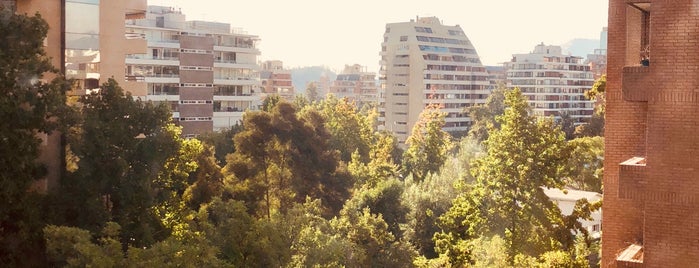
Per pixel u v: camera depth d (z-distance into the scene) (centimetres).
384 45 16825
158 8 10994
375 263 4522
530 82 17988
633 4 1619
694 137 1408
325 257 3120
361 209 5491
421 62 16212
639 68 1448
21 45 2605
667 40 1425
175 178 3356
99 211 2780
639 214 1664
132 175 2877
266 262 2738
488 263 3444
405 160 8744
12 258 2612
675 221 1434
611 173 1695
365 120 9500
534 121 3709
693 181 1411
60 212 2759
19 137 2570
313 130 5809
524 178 3616
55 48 3441
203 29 10438
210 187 3994
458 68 17038
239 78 10125
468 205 3894
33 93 2619
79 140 2850
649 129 1445
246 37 10394
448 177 6106
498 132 3816
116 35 3903
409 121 16375
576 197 4894
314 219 4253
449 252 3988
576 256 3534
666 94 1427
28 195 2644
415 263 4081
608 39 1689
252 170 4841
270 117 5297
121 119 2938
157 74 9019
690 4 1405
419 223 5541
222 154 6234
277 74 19788
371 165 7338
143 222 2895
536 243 3512
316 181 5659
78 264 2225
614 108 1686
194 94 9306
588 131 8238
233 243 2691
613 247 1695
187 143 3481
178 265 2320
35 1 3344
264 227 2720
